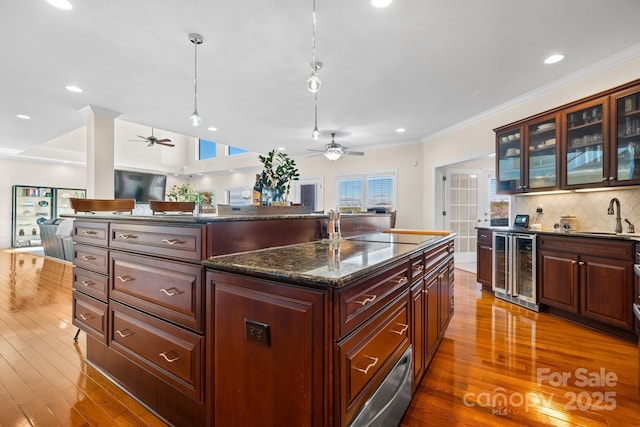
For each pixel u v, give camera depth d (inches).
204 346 53.1
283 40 100.4
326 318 38.6
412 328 64.5
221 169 383.2
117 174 294.7
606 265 102.2
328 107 165.5
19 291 153.2
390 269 53.6
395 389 54.3
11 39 100.2
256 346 45.1
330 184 288.8
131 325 67.9
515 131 146.9
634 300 94.9
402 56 110.9
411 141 241.3
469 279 185.6
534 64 116.7
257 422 45.2
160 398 61.7
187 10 85.7
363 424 43.3
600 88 117.8
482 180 241.6
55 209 347.9
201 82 133.2
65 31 95.7
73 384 73.7
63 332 103.6
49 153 329.4
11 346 93.5
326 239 84.9
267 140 245.8
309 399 40.0
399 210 247.8
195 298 54.1
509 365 83.0
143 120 191.3
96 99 154.4
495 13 86.6
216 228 54.8
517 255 136.3
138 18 89.4
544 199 143.1
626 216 112.0
